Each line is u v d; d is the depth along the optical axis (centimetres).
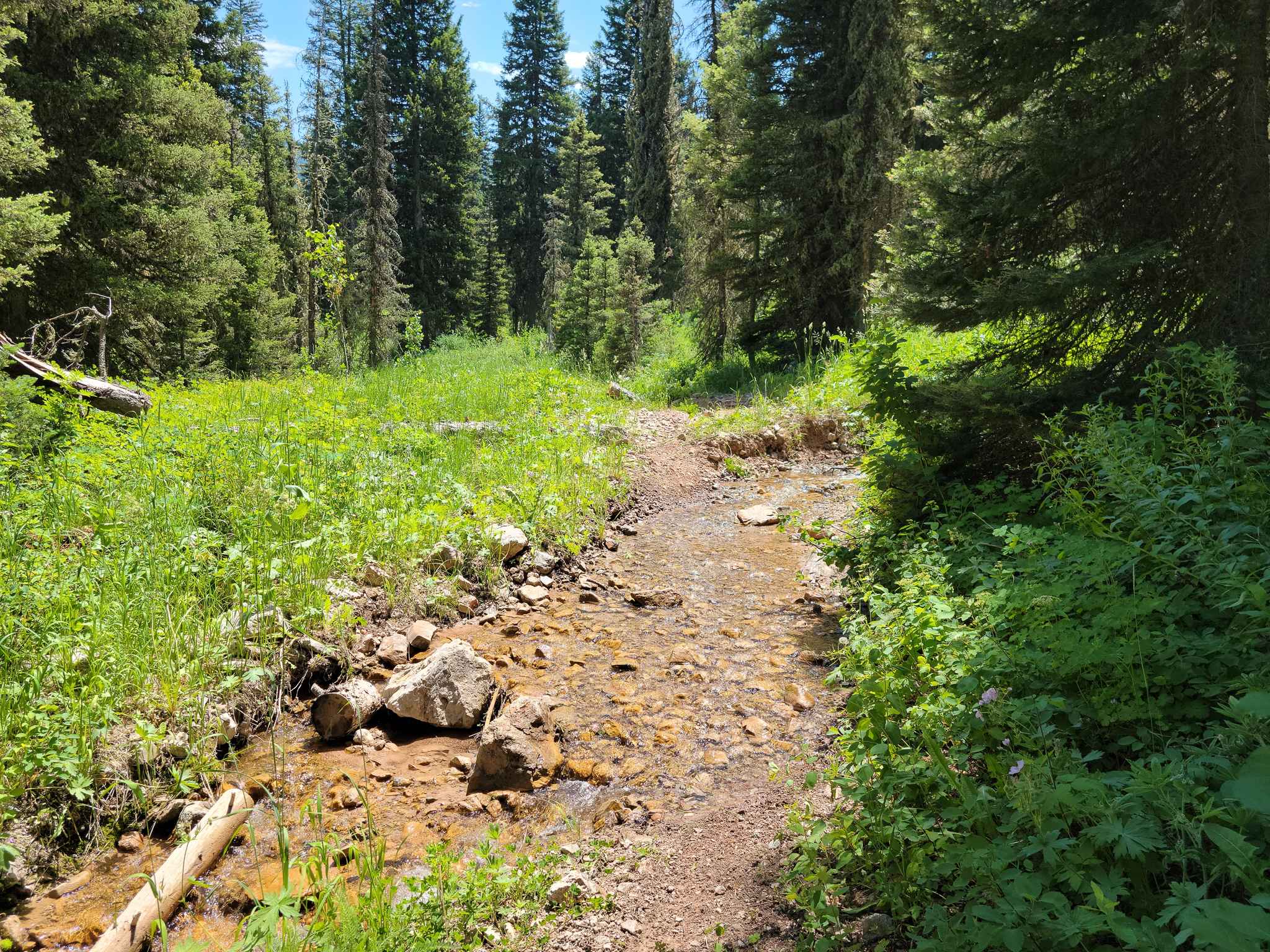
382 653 495
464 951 268
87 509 518
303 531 567
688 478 959
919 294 576
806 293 1625
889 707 311
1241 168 487
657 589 634
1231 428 385
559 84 5128
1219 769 235
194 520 561
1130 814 223
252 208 2822
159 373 1551
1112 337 552
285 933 244
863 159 1498
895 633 394
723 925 281
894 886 258
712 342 1859
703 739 416
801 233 1620
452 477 766
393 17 4331
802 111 1588
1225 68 495
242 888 288
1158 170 523
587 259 2147
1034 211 541
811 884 282
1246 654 275
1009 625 343
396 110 4297
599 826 346
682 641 540
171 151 1457
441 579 597
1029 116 559
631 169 2986
